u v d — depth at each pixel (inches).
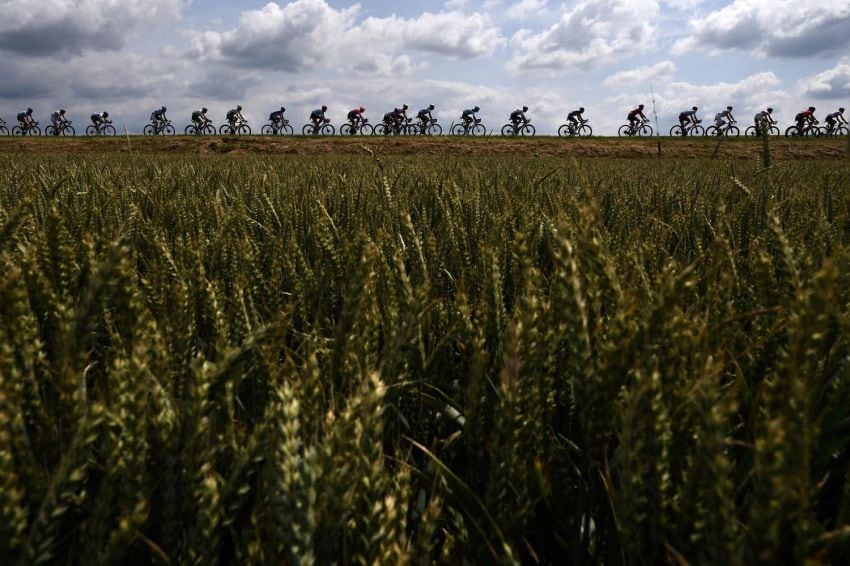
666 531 27.7
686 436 28.1
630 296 28.9
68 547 31.6
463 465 44.4
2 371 26.8
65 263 42.1
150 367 31.9
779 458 20.0
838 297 37.0
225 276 61.7
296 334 50.8
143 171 166.4
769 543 20.1
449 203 87.0
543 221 66.1
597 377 28.2
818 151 1053.8
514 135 1481.3
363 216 85.8
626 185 143.1
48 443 28.0
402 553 23.5
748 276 56.3
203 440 26.1
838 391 33.6
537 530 37.4
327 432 25.7
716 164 243.3
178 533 27.1
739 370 37.5
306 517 22.4
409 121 1523.1
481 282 58.5
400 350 37.6
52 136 1406.3
